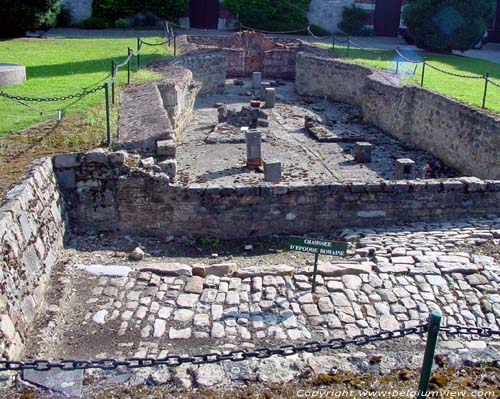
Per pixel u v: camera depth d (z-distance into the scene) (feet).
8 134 35.12
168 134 34.96
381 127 59.41
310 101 71.67
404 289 23.81
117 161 29.12
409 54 84.74
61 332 20.74
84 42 80.74
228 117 57.57
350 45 94.38
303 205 30.45
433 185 31.14
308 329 21.18
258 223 30.48
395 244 28.30
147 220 30.12
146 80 51.44
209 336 20.62
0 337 17.74
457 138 46.80
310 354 19.47
